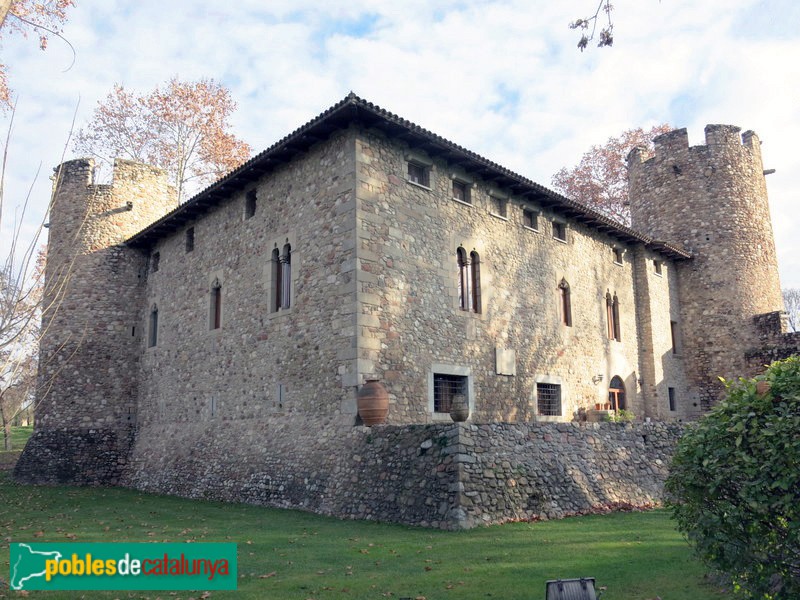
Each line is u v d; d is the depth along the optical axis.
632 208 25.81
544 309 16.86
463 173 15.04
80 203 20.33
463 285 14.62
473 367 14.26
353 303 12.05
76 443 18.61
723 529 4.87
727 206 23.31
